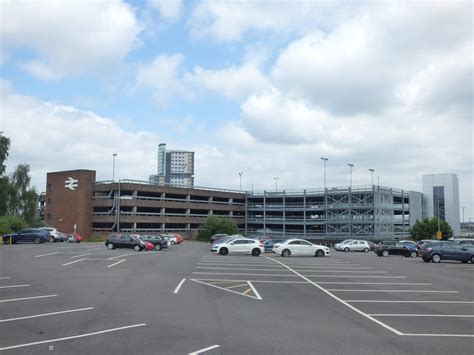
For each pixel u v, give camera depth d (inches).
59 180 3336.6
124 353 331.3
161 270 967.0
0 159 2554.1
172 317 468.8
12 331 398.9
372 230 3289.9
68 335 385.4
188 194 3634.4
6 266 1016.2
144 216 3235.7
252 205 4015.8
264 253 1756.9
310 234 3599.9
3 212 2711.6
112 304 542.9
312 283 789.2
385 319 475.2
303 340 378.0
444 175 4069.9
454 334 407.2
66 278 807.7
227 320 458.3
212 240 2330.2
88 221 3228.3
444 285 780.0
